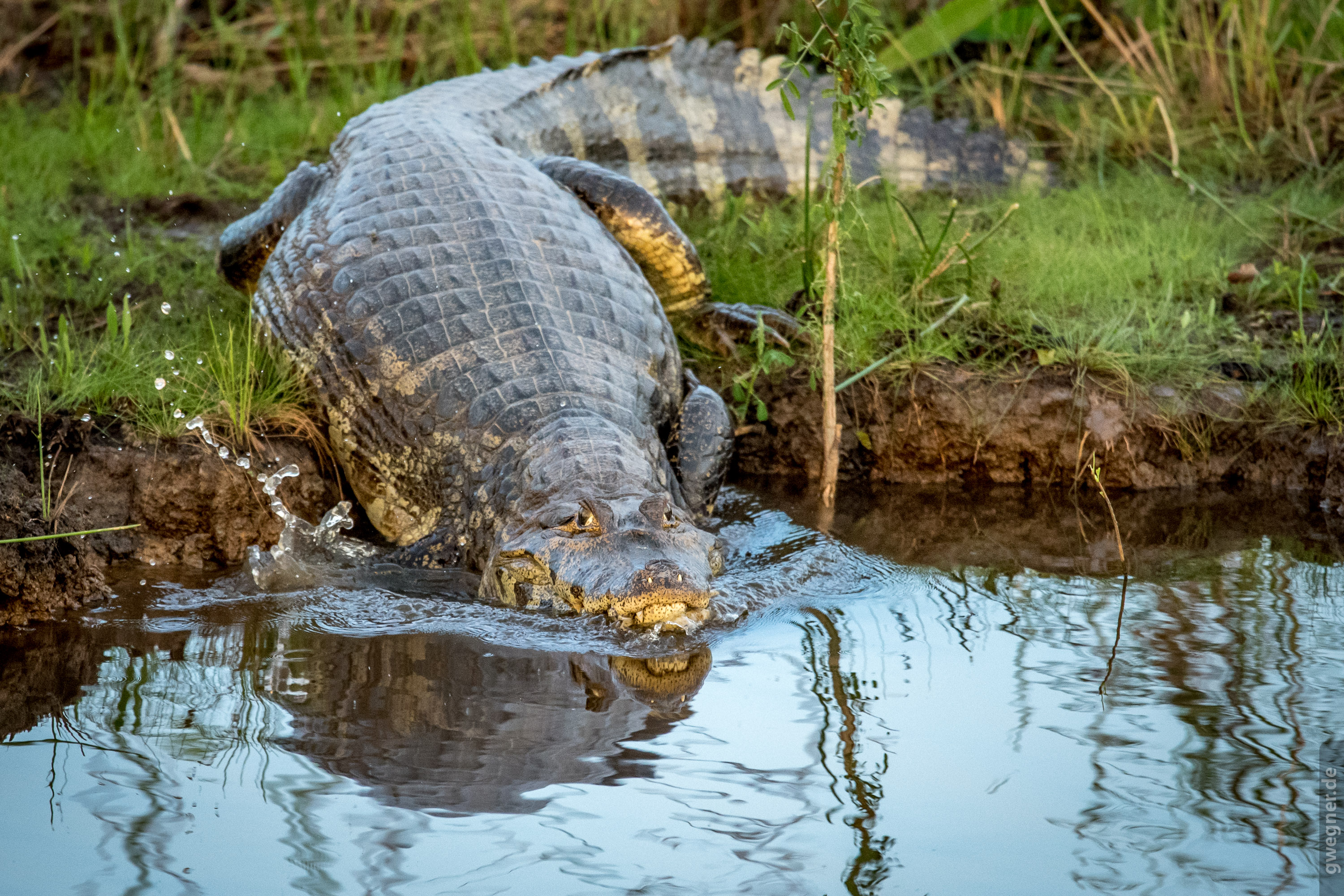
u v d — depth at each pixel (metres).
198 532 7.03
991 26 14.16
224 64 15.34
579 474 6.38
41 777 4.34
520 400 7.01
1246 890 3.66
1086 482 8.21
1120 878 3.73
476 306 7.55
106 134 12.98
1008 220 10.82
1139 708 4.84
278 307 8.26
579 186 9.32
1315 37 12.66
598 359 7.48
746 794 4.25
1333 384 8.25
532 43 15.67
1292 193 11.17
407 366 7.38
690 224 11.33
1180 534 7.20
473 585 6.64
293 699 5.02
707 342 9.60
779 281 10.12
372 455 7.48
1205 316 9.05
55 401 7.36
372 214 8.33
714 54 12.66
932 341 8.70
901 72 14.48
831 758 4.48
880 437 8.51
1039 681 5.13
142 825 4.03
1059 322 8.98
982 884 3.71
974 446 8.38
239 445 7.29
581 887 3.70
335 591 6.45
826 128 12.71
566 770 4.41
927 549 7.01
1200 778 4.30
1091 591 6.27
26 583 5.85
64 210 11.39
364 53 15.43
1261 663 5.27
